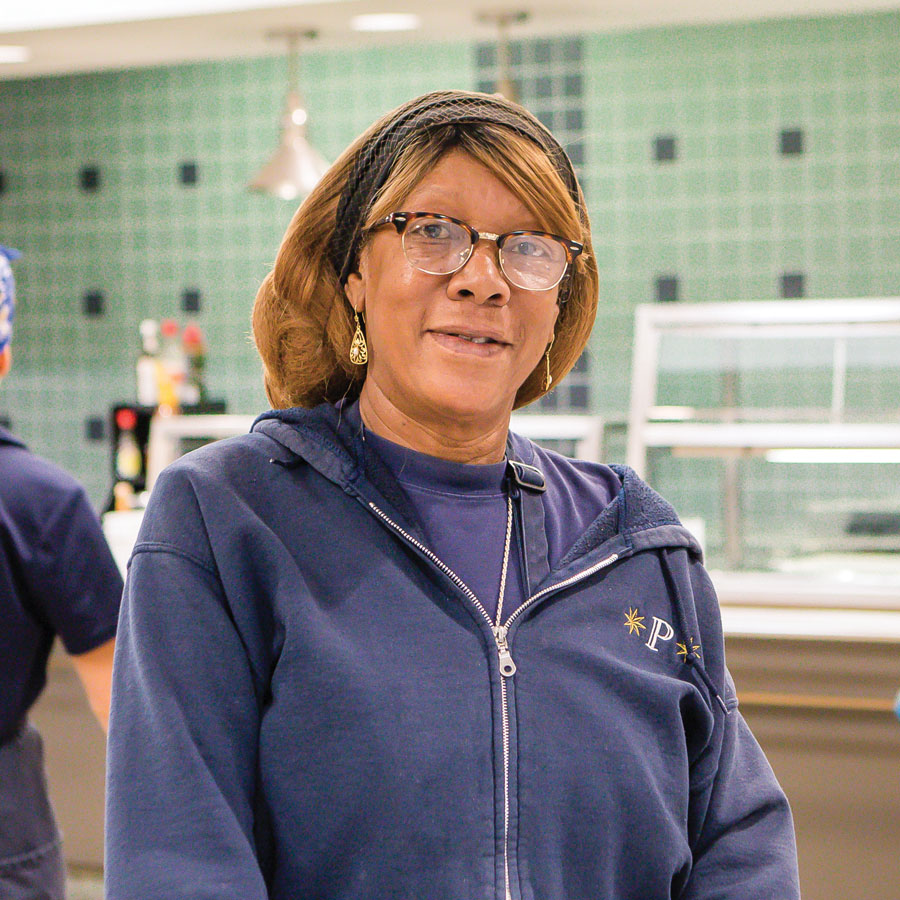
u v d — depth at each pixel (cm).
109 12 312
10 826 145
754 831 100
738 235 409
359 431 100
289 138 352
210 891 79
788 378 278
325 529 93
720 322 285
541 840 87
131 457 350
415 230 91
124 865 81
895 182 394
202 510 91
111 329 462
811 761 243
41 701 282
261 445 97
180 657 86
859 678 238
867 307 274
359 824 84
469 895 85
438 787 85
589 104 417
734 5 313
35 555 146
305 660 87
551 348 108
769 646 243
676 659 100
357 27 329
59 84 457
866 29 391
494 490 100
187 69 445
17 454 150
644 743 94
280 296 104
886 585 253
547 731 90
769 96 402
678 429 280
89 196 459
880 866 240
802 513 271
